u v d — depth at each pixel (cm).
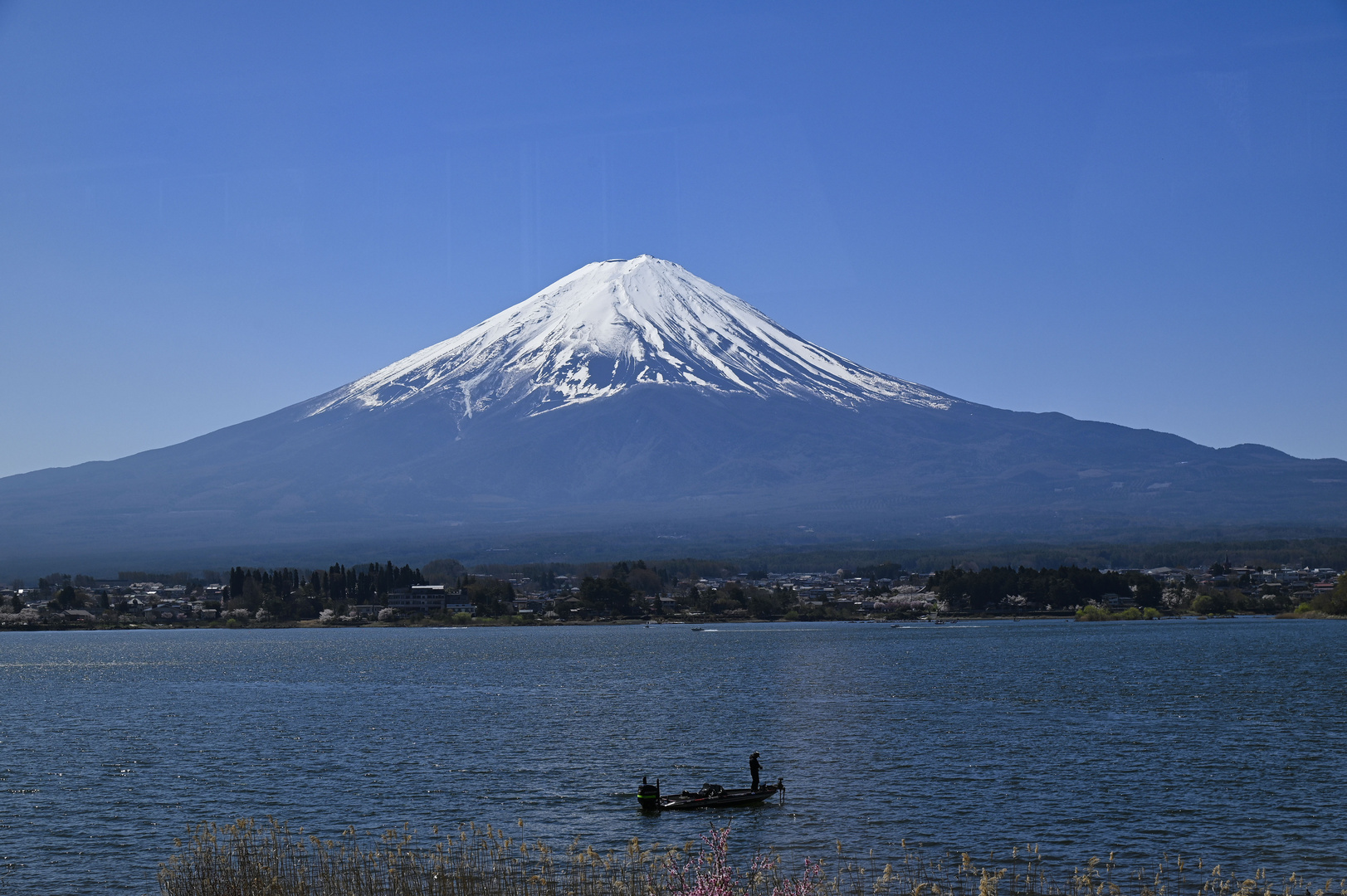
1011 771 8606
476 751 9862
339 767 9106
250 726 11688
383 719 12106
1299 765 8756
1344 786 7969
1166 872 6125
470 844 6644
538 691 14988
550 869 5862
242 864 5622
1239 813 7262
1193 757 9100
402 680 16925
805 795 7856
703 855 5131
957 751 9494
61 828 7225
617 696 14188
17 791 8306
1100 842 6669
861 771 8669
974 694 13788
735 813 7375
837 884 5728
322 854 5856
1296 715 11506
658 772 8769
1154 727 10762
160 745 10400
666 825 7100
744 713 12206
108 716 12725
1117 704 12588
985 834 6850
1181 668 16938
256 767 9188
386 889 5447
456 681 16688
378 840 6775
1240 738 10031
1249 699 12925
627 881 5509
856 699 13400
